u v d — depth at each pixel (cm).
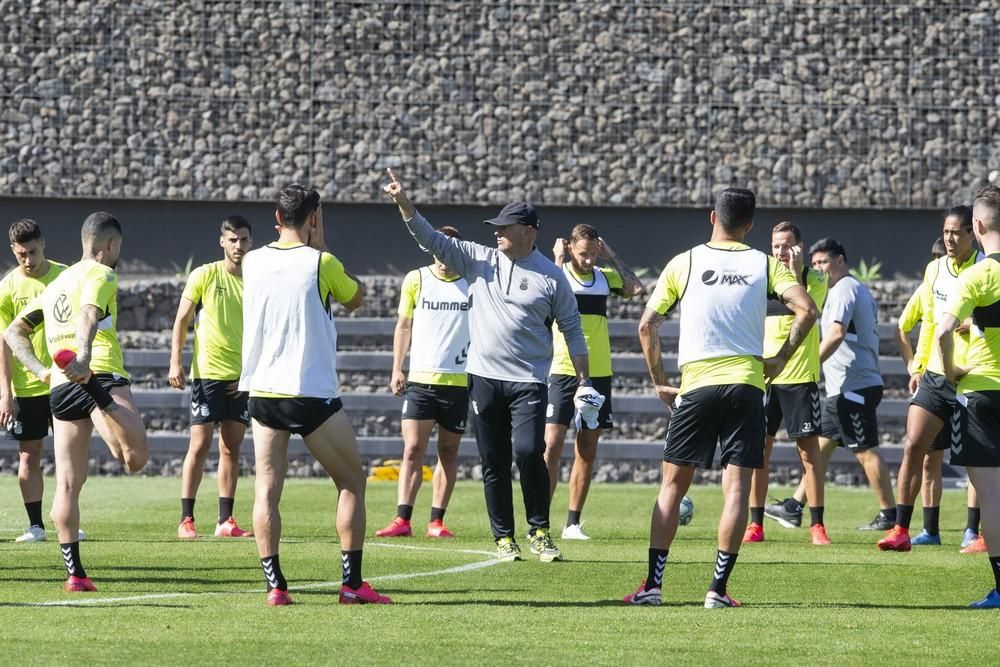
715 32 7044
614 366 6519
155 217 7156
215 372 3719
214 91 7044
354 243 7169
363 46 7044
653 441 6384
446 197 7044
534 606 2427
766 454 3772
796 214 7156
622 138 7038
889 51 7044
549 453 3734
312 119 7038
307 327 2350
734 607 2439
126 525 4084
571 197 7044
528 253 3069
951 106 7050
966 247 3394
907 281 7138
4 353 3378
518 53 7038
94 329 2494
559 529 4103
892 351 6581
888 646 2042
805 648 2019
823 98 7044
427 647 1989
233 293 3772
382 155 7044
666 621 2250
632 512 4744
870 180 7056
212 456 6378
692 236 7125
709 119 7044
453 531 3994
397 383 3891
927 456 3747
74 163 7038
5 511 4531
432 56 7044
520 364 3066
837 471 6272
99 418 2577
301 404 2344
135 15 7031
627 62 7044
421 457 3850
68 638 2038
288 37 7044
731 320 2419
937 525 3762
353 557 2431
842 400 4062
